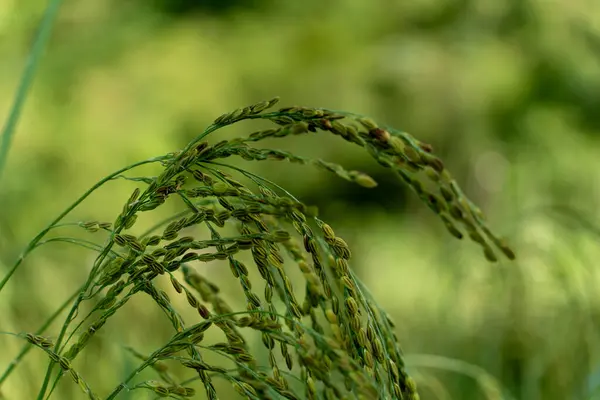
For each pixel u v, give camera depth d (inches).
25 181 278.1
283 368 120.3
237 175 375.2
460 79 411.2
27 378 97.3
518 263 135.4
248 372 52.5
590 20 419.2
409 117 410.9
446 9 428.8
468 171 419.8
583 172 346.9
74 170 321.4
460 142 416.2
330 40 407.8
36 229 214.8
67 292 116.7
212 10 411.2
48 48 358.0
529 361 131.6
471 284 147.3
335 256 50.8
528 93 414.0
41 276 113.7
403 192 423.8
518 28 423.2
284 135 52.4
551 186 225.6
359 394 43.8
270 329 50.2
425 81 408.2
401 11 425.4
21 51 350.6
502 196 193.6
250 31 405.7
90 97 349.1
